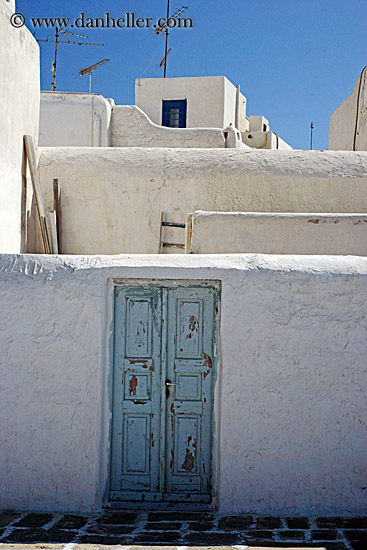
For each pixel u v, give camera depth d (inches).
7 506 217.0
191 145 529.3
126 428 220.4
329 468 210.8
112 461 219.9
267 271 213.3
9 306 217.9
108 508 217.0
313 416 211.6
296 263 215.8
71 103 530.0
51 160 374.6
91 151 380.5
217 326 218.2
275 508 211.3
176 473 219.1
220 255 220.1
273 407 211.9
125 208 369.1
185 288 219.5
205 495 217.8
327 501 210.5
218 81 740.7
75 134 528.7
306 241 294.7
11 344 217.6
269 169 362.3
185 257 218.7
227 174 361.7
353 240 294.2
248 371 212.5
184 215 363.9
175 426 219.6
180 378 219.8
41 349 216.8
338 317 211.9
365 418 211.0
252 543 184.9
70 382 215.8
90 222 370.9
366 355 211.3
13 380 217.5
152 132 535.2
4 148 316.5
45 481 216.2
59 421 215.9
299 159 367.6
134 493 218.8
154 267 215.6
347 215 296.5
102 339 216.4
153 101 755.4
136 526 199.9
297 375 211.9
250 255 219.9
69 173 372.2
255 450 211.8
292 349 212.1
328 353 211.8
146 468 219.5
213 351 218.8
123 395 220.4
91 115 528.4
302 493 211.0
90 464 215.0
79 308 216.1
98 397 215.3
